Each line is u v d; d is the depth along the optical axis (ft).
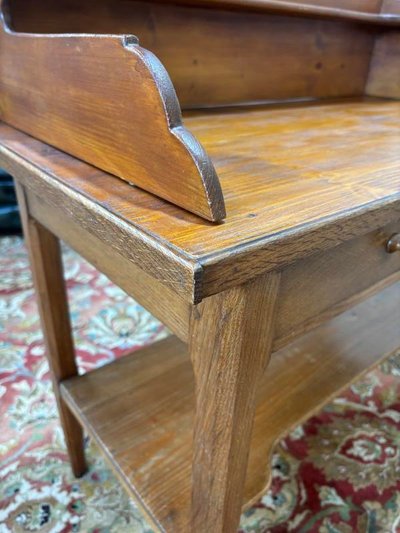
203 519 1.68
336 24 3.27
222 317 1.15
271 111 2.75
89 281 5.42
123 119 1.20
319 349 3.02
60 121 1.53
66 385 2.72
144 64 1.05
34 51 1.52
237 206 1.14
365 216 1.18
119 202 1.16
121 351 4.20
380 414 3.66
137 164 1.22
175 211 1.11
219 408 1.33
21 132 1.89
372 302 3.57
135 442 2.39
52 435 3.32
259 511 2.84
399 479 3.10
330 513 2.85
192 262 0.89
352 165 1.54
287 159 1.59
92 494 2.92
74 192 1.24
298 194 1.24
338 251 1.35
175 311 1.33
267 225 1.04
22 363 4.01
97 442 2.40
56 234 2.01
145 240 0.99
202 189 1.03
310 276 1.30
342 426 3.53
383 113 2.78
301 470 3.14
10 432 3.32
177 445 2.39
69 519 2.76
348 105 3.14
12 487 2.94
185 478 2.21
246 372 1.26
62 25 2.15
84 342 4.30
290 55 3.12
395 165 1.56
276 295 1.20
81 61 1.28
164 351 3.09
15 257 5.96
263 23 2.88
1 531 2.67
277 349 1.33
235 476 1.52
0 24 1.73
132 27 2.38
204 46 2.68
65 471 3.06
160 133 1.08
